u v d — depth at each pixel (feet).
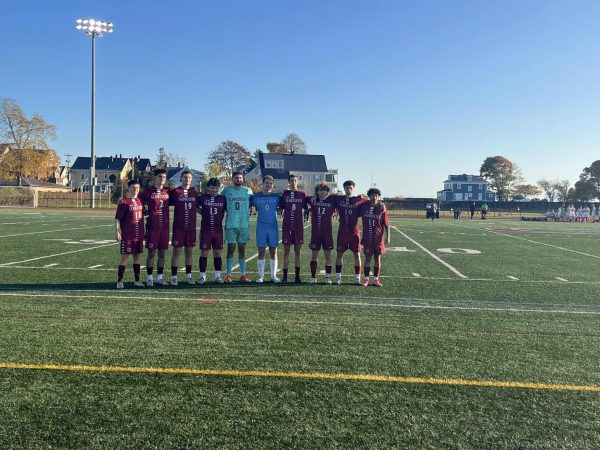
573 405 11.37
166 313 19.19
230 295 23.26
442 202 227.81
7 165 205.46
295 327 17.42
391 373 13.10
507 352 15.06
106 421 10.14
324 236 27.27
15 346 14.64
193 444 9.31
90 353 14.15
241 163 308.81
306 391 11.83
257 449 9.18
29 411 10.52
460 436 9.84
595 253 46.78
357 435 9.77
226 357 14.06
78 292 23.27
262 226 27.40
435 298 23.50
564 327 18.15
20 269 30.17
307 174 274.57
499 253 45.68
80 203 174.50
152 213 25.40
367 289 25.80
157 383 12.11
